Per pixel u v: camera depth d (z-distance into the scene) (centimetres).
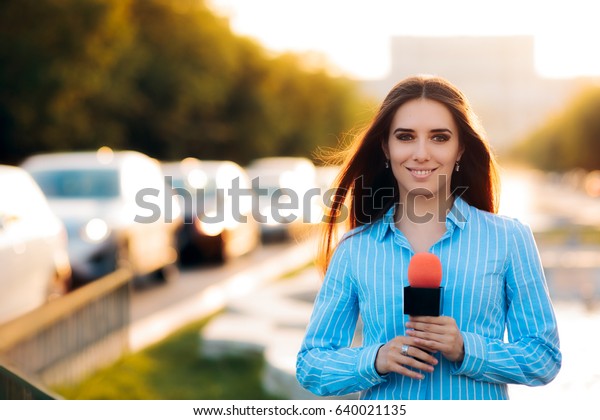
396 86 389
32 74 3622
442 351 350
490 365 354
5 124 3825
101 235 1559
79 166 1744
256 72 7044
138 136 5512
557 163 12119
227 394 990
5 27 3619
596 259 2409
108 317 1127
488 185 402
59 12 3606
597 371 902
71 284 1529
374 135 392
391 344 356
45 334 903
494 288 366
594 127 8856
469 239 371
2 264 1081
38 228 1223
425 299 347
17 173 1252
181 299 1756
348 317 387
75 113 4172
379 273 374
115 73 4828
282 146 8631
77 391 950
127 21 4722
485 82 17762
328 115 9831
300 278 1720
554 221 3578
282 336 1188
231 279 2066
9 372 590
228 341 1180
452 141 381
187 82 5544
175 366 1142
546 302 369
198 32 5803
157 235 1819
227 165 2419
